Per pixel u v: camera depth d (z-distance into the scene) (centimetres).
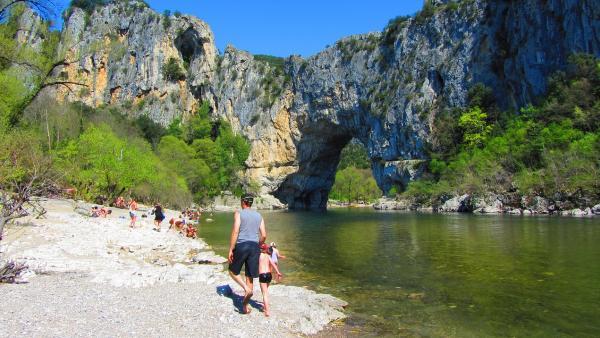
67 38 2828
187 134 11888
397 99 9225
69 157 4153
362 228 3681
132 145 6028
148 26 13800
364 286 1372
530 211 5147
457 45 8600
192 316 863
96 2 14488
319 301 1148
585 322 966
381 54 9994
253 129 12088
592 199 4706
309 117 11156
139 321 798
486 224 3525
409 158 8912
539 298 1161
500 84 8088
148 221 3531
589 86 6425
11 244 1620
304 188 12062
